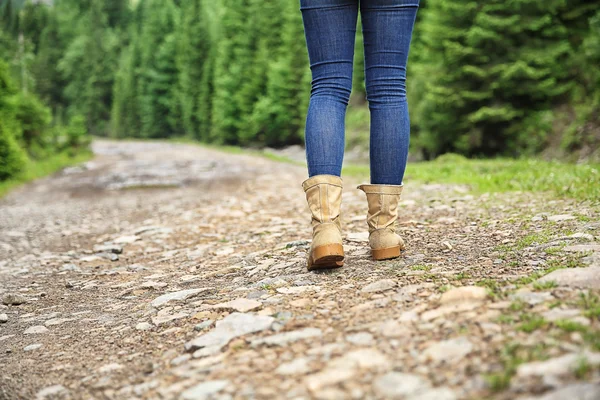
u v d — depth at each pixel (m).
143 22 76.69
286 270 2.78
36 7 91.50
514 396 1.18
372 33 2.40
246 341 1.75
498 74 17.69
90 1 92.56
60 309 2.89
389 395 1.27
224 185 10.61
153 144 42.53
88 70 73.56
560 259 2.20
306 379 1.41
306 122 2.38
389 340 1.57
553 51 17.44
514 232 3.01
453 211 4.39
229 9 46.91
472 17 17.89
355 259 2.69
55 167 18.64
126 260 4.32
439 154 19.91
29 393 1.72
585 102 17.33
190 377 1.57
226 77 42.53
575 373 1.21
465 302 1.76
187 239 5.02
